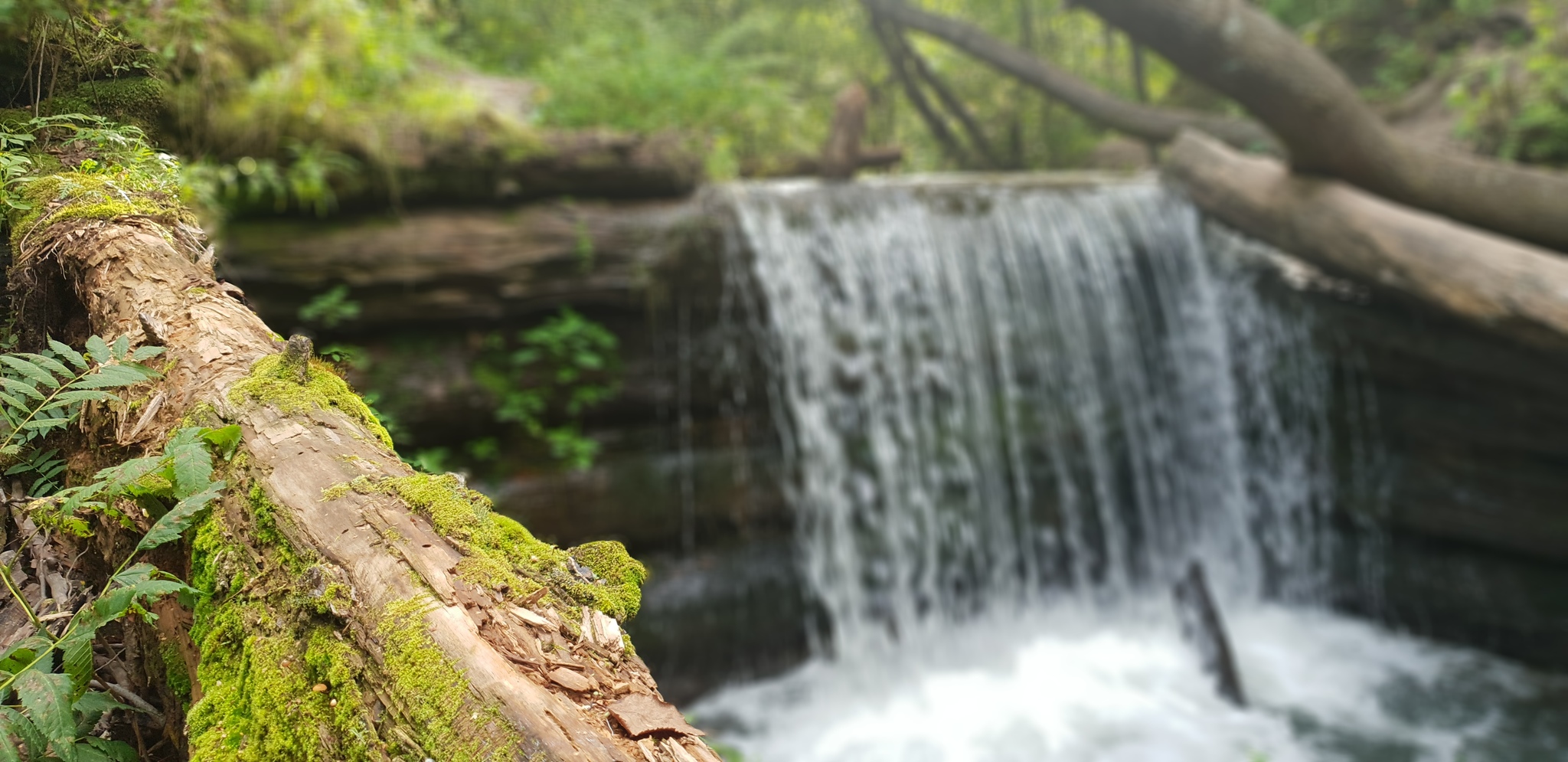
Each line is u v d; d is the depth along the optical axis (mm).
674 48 9891
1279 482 8227
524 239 5793
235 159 4855
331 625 1385
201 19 4074
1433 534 7422
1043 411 7578
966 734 5949
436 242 5539
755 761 5621
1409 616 7520
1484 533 7152
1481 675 6852
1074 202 7941
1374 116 7375
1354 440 7758
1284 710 6355
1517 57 8977
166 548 1679
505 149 5773
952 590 7152
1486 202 7102
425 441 5648
